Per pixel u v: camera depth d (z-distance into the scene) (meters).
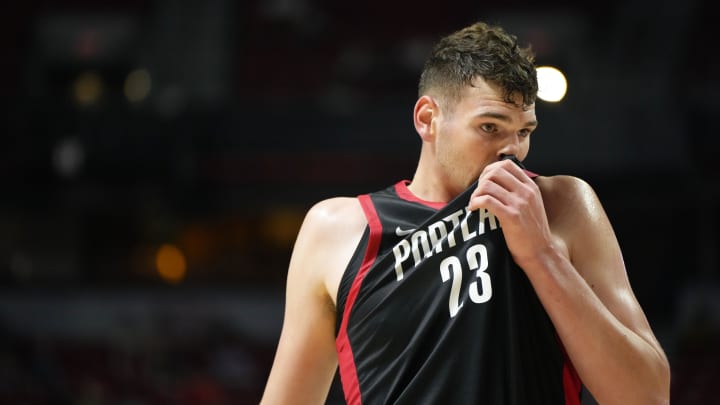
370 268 6.87
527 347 6.31
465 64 6.72
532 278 6.21
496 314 6.33
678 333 47.81
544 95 10.55
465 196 6.62
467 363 6.27
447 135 6.81
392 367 6.54
